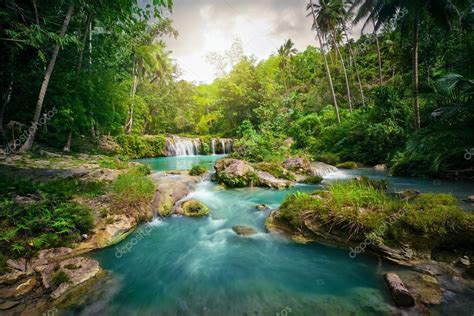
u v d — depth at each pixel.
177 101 34.66
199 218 6.27
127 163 12.24
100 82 13.92
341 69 32.19
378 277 3.56
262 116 24.94
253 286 3.61
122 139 19.08
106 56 17.20
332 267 3.98
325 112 24.05
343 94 30.31
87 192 6.36
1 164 8.35
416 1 10.98
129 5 11.52
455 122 7.99
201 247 4.88
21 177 6.94
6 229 4.14
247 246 4.84
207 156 21.94
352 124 17.06
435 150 9.14
